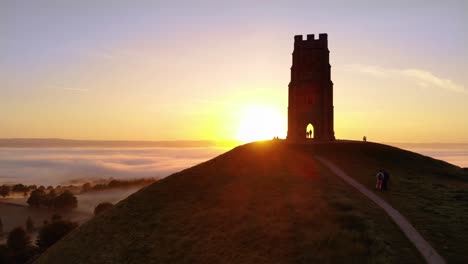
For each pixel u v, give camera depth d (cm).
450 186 4588
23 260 8000
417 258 2392
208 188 4778
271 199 3984
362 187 4284
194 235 3434
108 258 3478
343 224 3078
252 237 3111
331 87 7681
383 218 3111
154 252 3316
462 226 2912
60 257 3934
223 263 2834
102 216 4625
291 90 7769
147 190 5028
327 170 5197
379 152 6394
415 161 6156
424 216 3159
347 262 2516
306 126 7650
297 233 3041
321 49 7669
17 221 14825
